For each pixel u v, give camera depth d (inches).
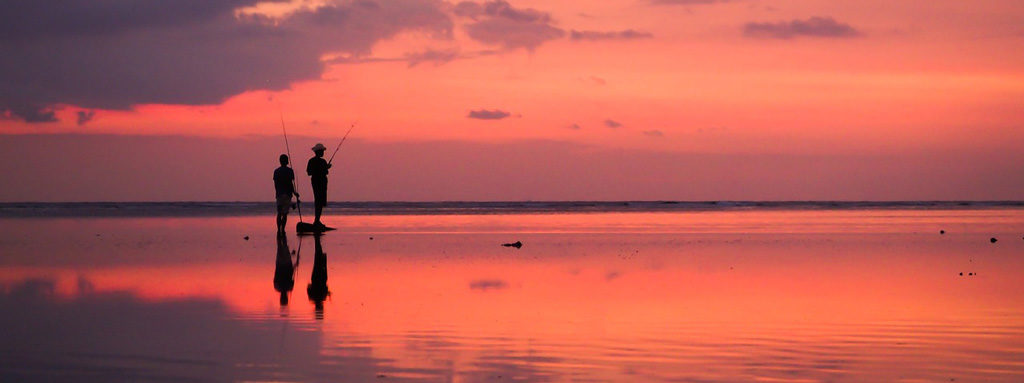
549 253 799.7
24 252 789.2
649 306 467.2
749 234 1123.3
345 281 573.6
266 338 376.8
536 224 1423.5
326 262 703.7
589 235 1094.4
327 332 390.9
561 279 588.4
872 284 562.6
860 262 713.0
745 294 514.6
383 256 761.6
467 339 376.8
